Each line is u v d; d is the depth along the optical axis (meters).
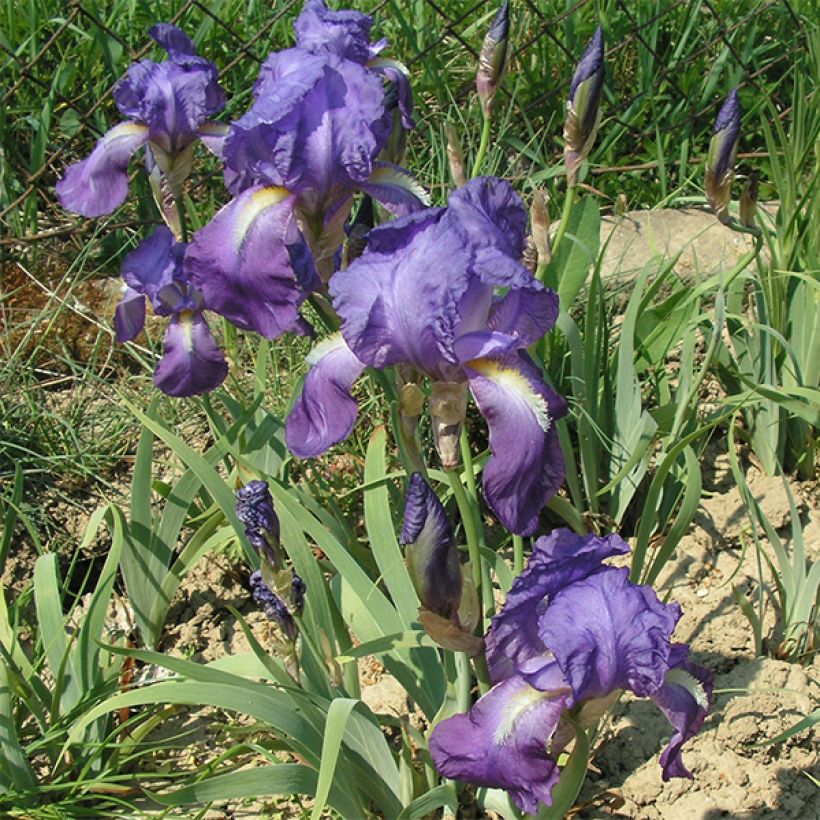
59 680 1.01
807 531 1.15
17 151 1.40
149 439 1.09
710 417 1.18
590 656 0.86
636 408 1.12
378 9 1.38
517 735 0.87
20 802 0.99
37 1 1.40
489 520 1.16
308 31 1.01
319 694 0.98
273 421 1.11
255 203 0.95
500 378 0.88
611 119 1.46
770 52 1.51
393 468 1.17
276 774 0.93
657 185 1.44
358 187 0.97
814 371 1.17
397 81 1.04
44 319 1.30
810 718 1.00
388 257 0.87
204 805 1.01
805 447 1.18
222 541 1.09
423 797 0.94
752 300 1.25
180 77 1.07
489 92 1.02
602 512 1.16
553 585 0.87
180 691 0.92
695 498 1.04
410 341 0.87
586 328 1.14
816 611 1.08
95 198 1.09
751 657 1.07
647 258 1.34
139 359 1.24
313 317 1.25
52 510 1.18
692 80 1.46
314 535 0.99
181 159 1.09
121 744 1.00
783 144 1.20
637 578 1.05
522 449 0.88
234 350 1.24
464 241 0.86
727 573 1.12
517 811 0.96
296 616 0.92
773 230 1.33
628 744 1.03
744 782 1.00
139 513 1.08
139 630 1.11
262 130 0.94
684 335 1.16
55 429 1.21
